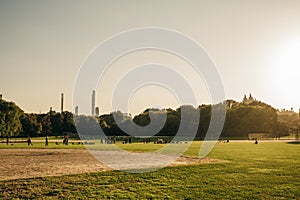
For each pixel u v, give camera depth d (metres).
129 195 19.89
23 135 132.50
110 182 23.19
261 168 29.73
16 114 125.38
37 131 134.50
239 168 29.64
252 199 19.23
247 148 58.06
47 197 19.34
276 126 130.88
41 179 23.52
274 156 41.12
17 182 22.47
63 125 140.38
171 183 23.16
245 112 131.62
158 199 19.12
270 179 24.58
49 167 30.02
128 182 23.31
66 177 24.39
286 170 28.62
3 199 18.84
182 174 26.48
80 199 19.03
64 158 39.06
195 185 22.55
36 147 63.03
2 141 94.81
